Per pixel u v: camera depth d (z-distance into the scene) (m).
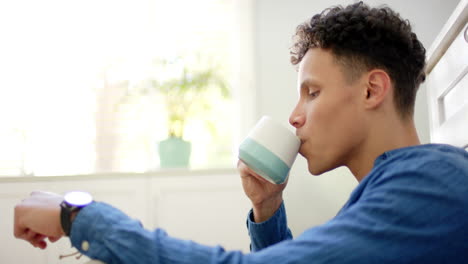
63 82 2.49
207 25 2.50
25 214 0.50
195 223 2.00
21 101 2.47
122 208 2.00
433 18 2.21
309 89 0.64
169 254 0.43
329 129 0.61
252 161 0.71
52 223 0.49
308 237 0.45
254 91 2.35
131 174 2.02
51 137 2.45
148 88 2.44
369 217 0.45
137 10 2.52
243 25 2.41
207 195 2.03
